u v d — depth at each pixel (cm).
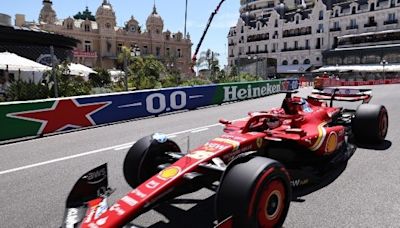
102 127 1022
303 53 6838
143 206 270
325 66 6156
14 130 852
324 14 6419
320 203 395
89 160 619
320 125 493
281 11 7350
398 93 1927
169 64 5669
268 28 7562
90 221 255
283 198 313
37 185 491
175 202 402
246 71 3164
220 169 303
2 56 1997
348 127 652
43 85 1498
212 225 345
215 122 1040
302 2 7556
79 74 2559
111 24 7338
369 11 5716
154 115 1266
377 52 5412
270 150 429
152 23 8019
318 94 780
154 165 395
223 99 1697
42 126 908
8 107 841
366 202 396
